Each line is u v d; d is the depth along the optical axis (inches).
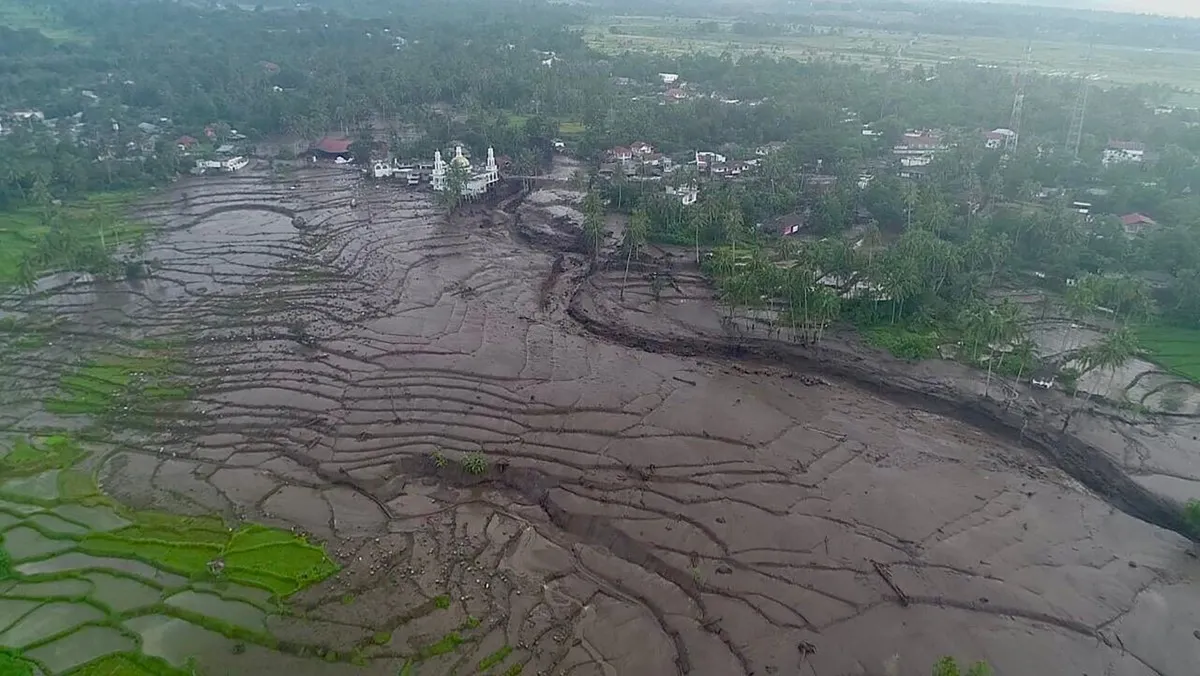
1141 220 4936.0
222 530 2623.0
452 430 3147.1
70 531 2591.0
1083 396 3422.7
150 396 3420.3
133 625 2219.5
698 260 4859.7
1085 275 4229.8
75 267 4598.9
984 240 4485.7
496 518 2738.7
